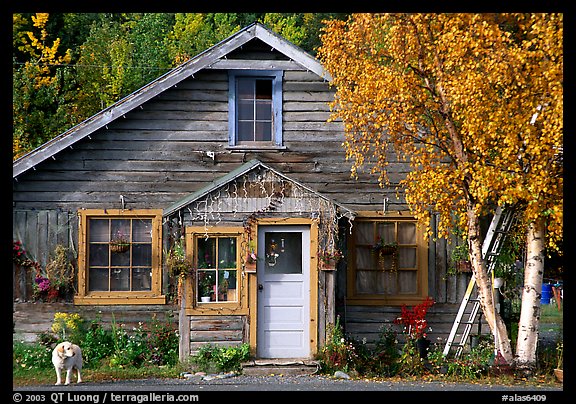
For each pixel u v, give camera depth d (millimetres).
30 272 15039
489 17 12562
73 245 15102
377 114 13617
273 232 14406
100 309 15031
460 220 14242
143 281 15234
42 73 24984
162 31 30781
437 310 15461
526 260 14984
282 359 14070
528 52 12148
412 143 13805
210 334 14102
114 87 25828
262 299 14258
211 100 15531
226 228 14266
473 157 13375
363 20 13477
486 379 13273
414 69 13320
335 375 13422
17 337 14844
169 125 15422
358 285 15469
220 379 13086
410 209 14047
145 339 14867
